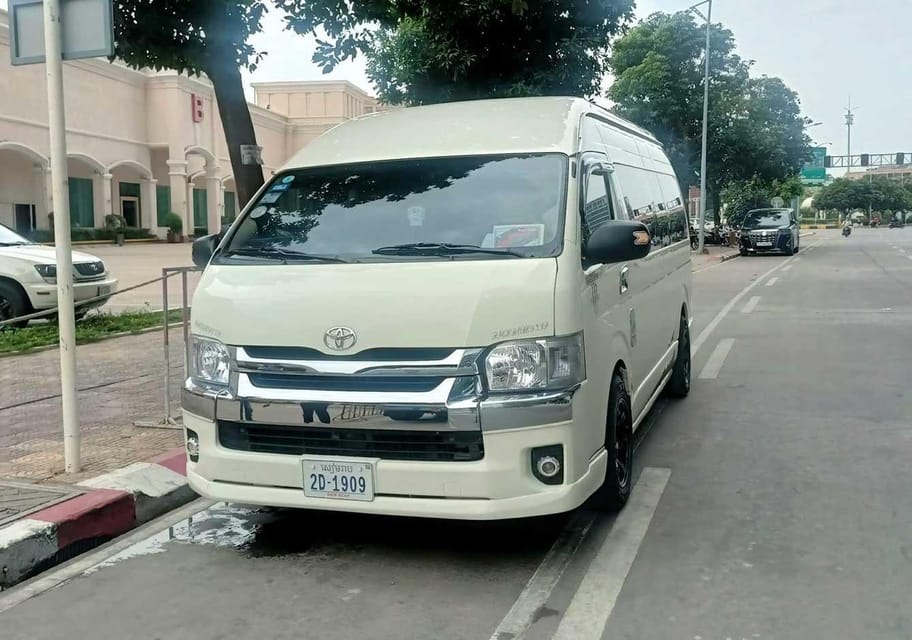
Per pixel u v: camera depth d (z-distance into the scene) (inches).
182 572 164.4
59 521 172.4
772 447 243.6
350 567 164.4
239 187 342.6
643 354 223.3
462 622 140.8
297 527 186.7
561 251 159.2
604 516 189.3
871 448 240.4
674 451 241.4
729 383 337.4
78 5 197.0
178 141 1750.7
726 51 1315.2
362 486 154.1
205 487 166.6
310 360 156.0
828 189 4074.8
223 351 164.2
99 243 1544.0
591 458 164.2
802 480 213.0
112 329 454.9
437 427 149.4
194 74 352.2
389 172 185.6
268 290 163.0
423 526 184.9
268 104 2364.7
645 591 151.4
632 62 1352.1
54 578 163.6
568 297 154.6
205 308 168.7
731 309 591.2
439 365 150.1
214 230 1923.0
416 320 151.3
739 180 1535.4
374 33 442.9
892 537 174.6
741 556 166.2
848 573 157.3
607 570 160.6
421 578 158.7
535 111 197.2
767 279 849.5
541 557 167.5
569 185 170.9
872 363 372.5
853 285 761.0
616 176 209.8
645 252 166.2
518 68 478.9
